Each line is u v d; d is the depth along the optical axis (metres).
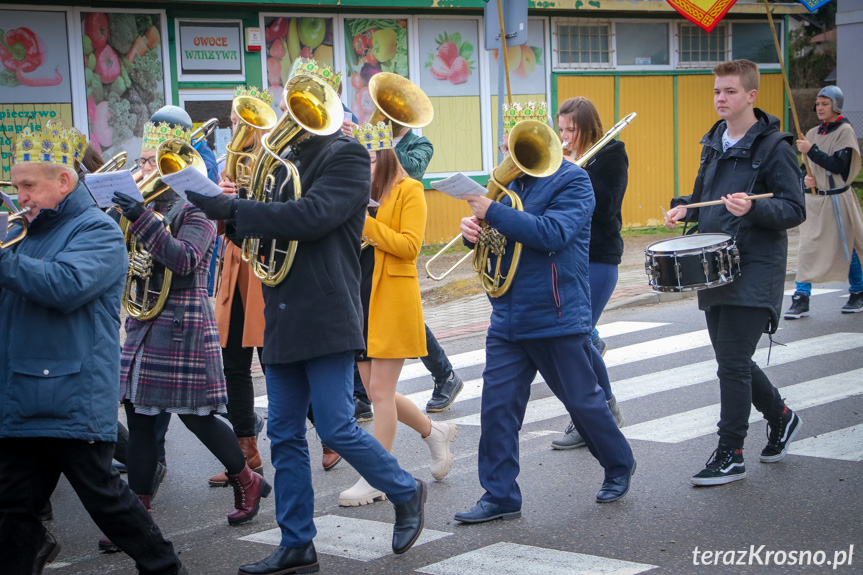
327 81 4.08
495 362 4.40
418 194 4.85
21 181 3.41
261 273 3.71
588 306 4.41
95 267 3.31
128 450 4.42
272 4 12.05
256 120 4.07
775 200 4.54
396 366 4.78
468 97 13.86
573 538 4.12
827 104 8.76
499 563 3.87
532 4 13.87
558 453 5.51
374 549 4.11
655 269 4.68
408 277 4.78
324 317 3.63
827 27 29.20
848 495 4.48
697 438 5.60
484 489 4.79
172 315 4.35
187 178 3.44
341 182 3.60
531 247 4.17
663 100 15.52
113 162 5.31
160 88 11.69
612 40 14.90
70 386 3.28
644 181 15.50
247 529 4.53
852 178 8.69
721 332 4.74
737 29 16.09
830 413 5.94
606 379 5.78
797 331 8.46
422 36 13.38
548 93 14.47
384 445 4.77
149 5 11.48
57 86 11.10
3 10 10.72
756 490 4.62
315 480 5.26
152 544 3.53
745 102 4.72
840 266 8.83
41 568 3.81
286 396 3.79
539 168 4.14
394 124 4.79
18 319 3.31
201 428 4.44
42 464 3.38
